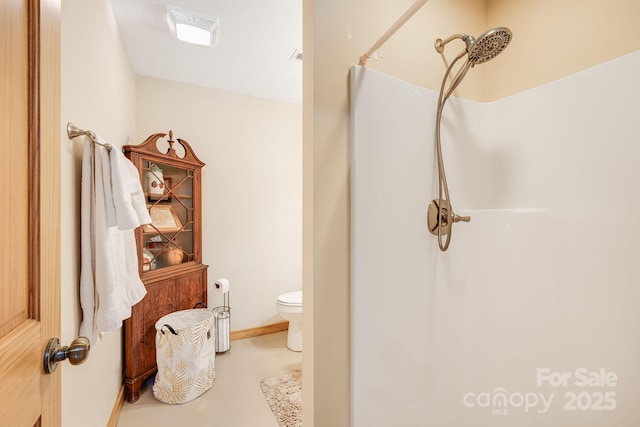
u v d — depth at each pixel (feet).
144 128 7.30
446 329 3.47
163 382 5.61
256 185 8.79
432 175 3.37
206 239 8.05
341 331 2.97
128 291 4.32
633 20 2.89
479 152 3.86
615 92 2.89
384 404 3.00
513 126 3.72
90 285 3.59
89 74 3.93
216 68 7.13
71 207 3.43
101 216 3.62
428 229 3.33
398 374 3.10
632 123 2.79
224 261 8.32
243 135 8.59
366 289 2.89
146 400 5.67
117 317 3.71
